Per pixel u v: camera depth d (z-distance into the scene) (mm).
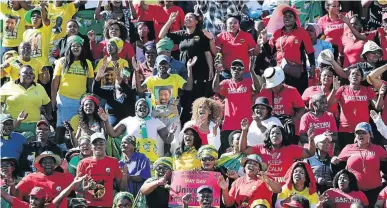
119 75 42188
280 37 43812
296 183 37688
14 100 41844
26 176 38406
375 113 41031
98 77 42188
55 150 40125
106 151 40188
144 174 38812
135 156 39000
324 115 40688
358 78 41469
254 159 37688
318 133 40594
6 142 40156
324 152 39188
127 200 37438
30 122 41750
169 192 37906
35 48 44281
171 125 40906
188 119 42438
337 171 39281
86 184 38062
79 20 45312
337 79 42250
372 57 43281
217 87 41656
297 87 43312
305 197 37656
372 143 40031
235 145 38969
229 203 37656
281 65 43469
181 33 43750
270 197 37656
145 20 45406
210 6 45969
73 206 37219
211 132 40000
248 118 41312
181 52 43531
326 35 45281
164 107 41312
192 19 43375
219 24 45812
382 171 39500
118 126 40344
